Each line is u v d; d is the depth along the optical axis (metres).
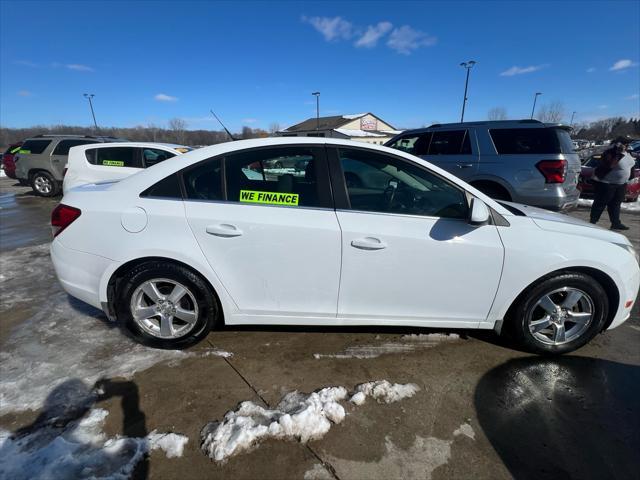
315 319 2.64
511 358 2.71
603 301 2.62
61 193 11.28
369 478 1.78
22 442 1.94
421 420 2.13
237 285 2.56
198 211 2.48
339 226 2.46
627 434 2.05
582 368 2.62
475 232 2.50
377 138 46.22
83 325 3.09
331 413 2.14
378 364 2.62
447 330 3.05
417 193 2.56
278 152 2.54
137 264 2.57
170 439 1.96
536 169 5.36
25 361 2.60
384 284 2.54
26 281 4.05
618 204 6.80
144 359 2.63
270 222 2.46
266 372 2.52
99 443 1.94
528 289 2.59
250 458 1.87
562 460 1.89
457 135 6.05
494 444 1.98
